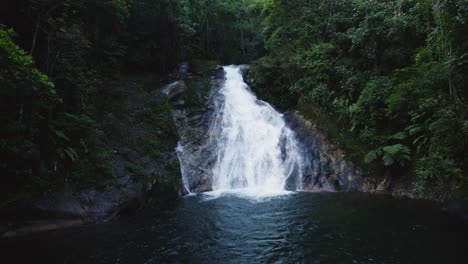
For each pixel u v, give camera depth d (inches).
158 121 563.8
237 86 794.2
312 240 293.1
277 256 259.9
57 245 281.4
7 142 291.1
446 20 368.8
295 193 501.7
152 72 755.4
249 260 252.8
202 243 288.8
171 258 256.8
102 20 585.0
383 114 513.3
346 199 449.1
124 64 705.0
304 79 689.0
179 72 780.0
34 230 313.4
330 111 621.6
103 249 273.4
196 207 415.5
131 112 544.4
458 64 360.2
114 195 382.3
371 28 553.6
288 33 795.4
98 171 400.2
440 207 390.9
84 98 453.4
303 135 605.0
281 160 587.2
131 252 267.9
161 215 379.9
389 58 557.3
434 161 403.2
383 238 293.1
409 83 441.1
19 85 273.3
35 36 367.2
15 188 318.0
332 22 695.1
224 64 1081.4
